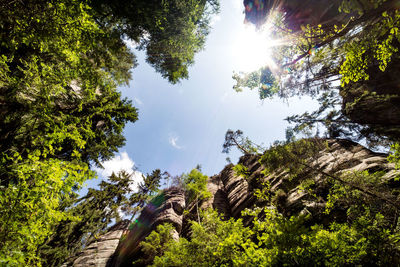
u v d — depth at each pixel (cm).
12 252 269
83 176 365
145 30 1178
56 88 527
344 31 503
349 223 635
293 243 388
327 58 1045
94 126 1191
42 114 452
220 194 2341
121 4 894
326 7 868
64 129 440
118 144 1273
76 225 1620
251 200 1530
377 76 1230
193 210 2180
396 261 411
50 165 335
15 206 283
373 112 1223
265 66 1519
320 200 936
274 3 1251
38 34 426
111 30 993
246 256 503
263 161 956
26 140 505
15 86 502
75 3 411
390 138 1135
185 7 1059
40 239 324
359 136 1404
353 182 687
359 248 421
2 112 525
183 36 1180
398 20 392
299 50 784
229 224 746
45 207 312
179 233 1841
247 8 1617
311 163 933
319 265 384
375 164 902
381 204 584
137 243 1773
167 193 2459
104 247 1977
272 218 580
